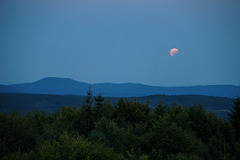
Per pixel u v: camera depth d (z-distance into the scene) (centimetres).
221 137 1157
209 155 1017
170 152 888
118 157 736
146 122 1266
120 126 1221
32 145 852
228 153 1030
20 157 664
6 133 802
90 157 636
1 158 699
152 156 855
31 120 1103
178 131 954
